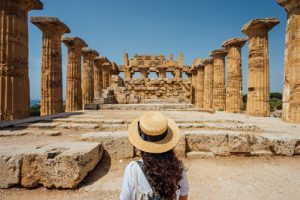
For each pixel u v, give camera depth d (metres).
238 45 19.98
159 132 1.71
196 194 4.04
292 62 11.34
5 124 8.29
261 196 4.00
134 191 1.73
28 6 11.32
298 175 4.91
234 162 5.65
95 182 4.35
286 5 11.55
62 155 4.09
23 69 10.98
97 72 29.81
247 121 10.23
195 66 32.25
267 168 5.30
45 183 4.06
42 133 7.02
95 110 16.45
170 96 33.59
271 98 57.75
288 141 6.04
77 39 19.28
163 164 1.71
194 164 5.48
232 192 4.13
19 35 10.70
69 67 19.59
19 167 4.07
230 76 20.16
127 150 5.62
